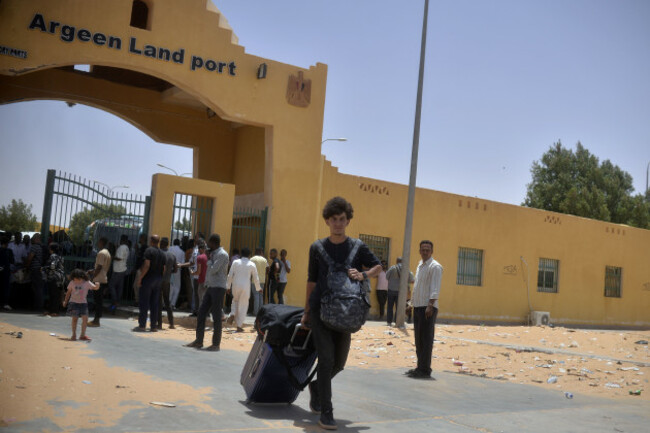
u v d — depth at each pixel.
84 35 14.67
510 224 24.30
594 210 41.56
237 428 4.60
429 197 22.00
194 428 4.46
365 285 5.04
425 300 8.27
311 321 5.09
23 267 13.68
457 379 8.27
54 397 4.88
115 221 15.69
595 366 9.85
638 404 7.14
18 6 13.90
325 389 4.95
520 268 24.53
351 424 5.09
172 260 12.59
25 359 6.29
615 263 28.30
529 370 9.44
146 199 15.92
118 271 14.70
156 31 15.61
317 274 5.22
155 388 5.78
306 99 17.91
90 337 9.64
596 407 6.73
